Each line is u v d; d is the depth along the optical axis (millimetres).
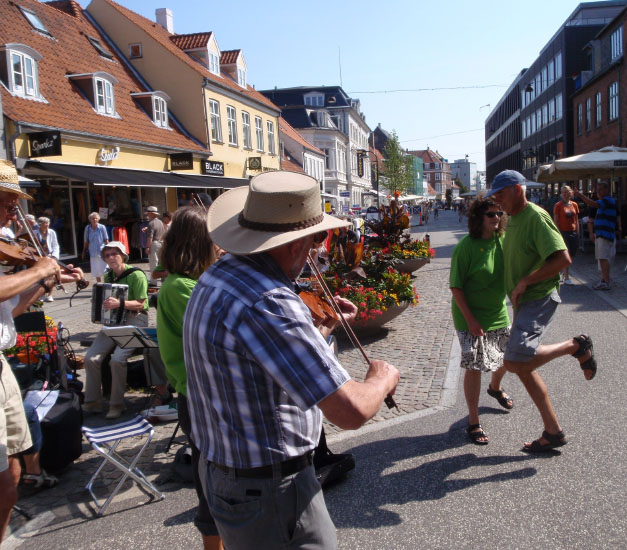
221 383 1754
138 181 17828
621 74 27062
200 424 1898
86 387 5441
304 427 1858
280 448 1794
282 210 1791
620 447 4004
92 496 3773
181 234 3262
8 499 2807
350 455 3885
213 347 1734
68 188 17672
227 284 1762
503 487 3586
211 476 1903
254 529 1827
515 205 4035
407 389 5621
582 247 17328
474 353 4191
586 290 10477
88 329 8891
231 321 1704
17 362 4297
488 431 4453
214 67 29469
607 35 29844
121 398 5293
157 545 3232
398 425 4715
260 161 30859
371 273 8594
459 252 4172
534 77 54312
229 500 1841
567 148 41219
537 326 3904
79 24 23734
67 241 17625
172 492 3854
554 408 4820
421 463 3992
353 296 7531
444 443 4297
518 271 4031
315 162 48938
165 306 3250
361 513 3414
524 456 3986
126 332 5012
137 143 19891
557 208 11195
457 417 4793
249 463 1784
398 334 8047
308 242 1929
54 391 4215
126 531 3393
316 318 2277
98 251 13492
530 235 3932
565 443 3979
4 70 15344
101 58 22703
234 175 29172
